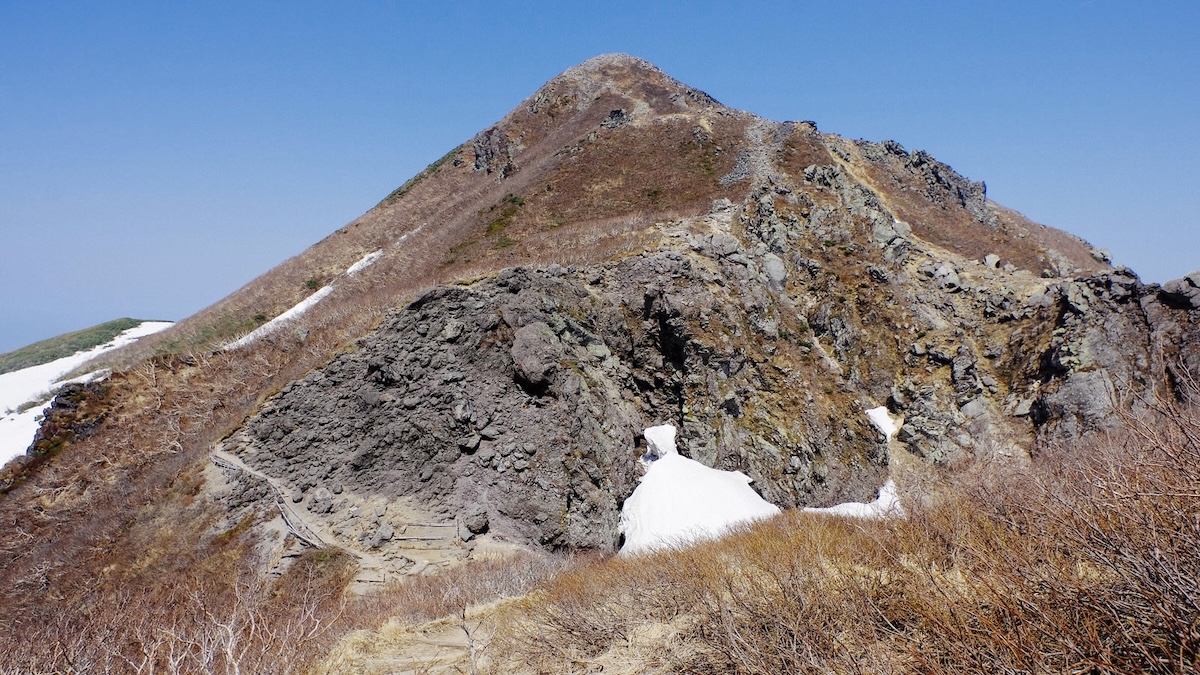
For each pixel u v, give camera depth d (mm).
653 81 68062
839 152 46906
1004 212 58375
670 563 8695
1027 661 3408
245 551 19344
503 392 23094
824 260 33219
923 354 29891
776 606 5293
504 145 60969
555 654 7320
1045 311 30172
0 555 23297
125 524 21953
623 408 24688
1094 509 3842
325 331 31562
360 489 21141
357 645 9664
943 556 5141
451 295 25375
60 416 30578
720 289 28688
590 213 40094
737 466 23438
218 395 30156
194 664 7863
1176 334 25547
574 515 20469
